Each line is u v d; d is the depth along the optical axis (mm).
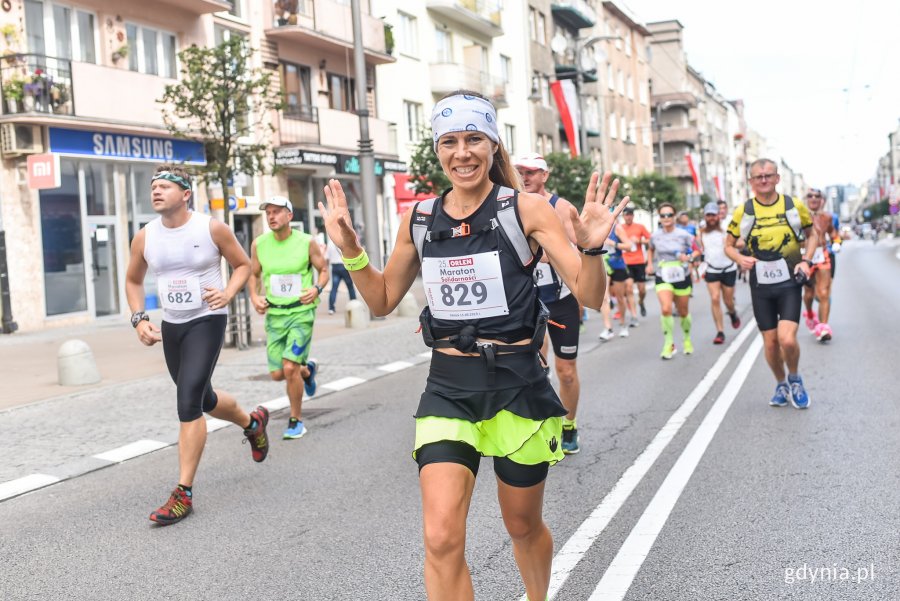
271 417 9477
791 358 8234
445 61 38688
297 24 29359
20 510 6215
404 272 3541
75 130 21438
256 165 17922
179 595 4422
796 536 4805
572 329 6699
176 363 6109
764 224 8070
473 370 3293
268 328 8336
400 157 35469
